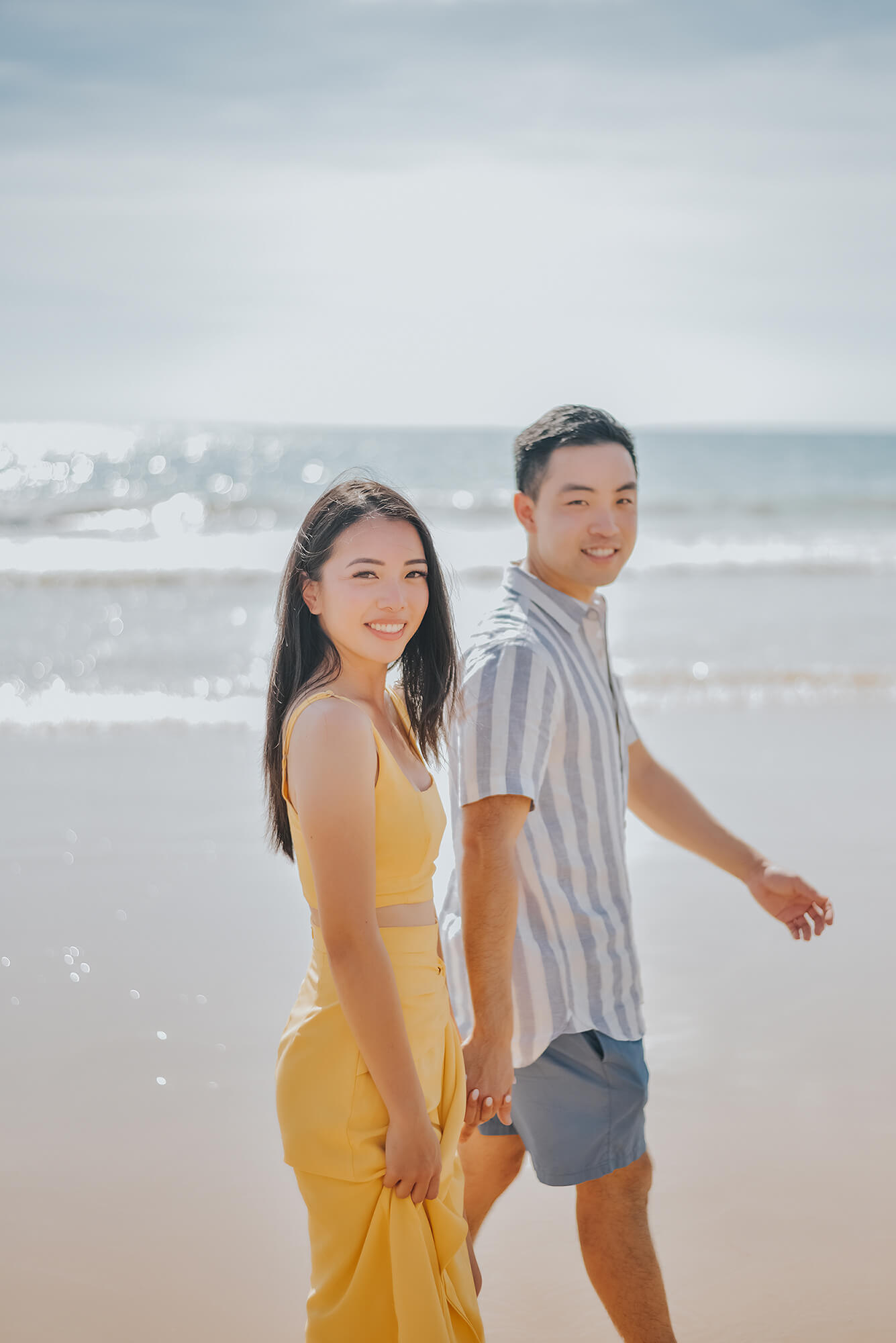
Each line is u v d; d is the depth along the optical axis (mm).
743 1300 2547
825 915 2699
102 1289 2570
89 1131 3195
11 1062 3541
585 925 2258
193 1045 3693
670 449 52938
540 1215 2924
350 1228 1770
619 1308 2258
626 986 2303
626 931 2322
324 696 1819
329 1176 1777
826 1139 3197
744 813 6062
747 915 4836
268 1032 3793
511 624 2303
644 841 5793
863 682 9227
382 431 60375
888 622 11664
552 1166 2232
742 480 39875
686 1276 2625
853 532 22062
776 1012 3953
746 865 2744
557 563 2359
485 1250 2762
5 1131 3170
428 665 2082
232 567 15336
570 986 2229
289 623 1990
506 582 2422
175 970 4227
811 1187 2977
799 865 5312
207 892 4996
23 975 4137
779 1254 2709
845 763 7086
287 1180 3020
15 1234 2748
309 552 1940
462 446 50312
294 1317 2502
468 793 2148
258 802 6262
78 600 12758
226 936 4539
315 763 1756
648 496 32875
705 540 20281
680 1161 3076
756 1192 2951
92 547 18000
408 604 1907
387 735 1970
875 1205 2908
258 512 24078
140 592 13398
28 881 5043
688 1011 3945
